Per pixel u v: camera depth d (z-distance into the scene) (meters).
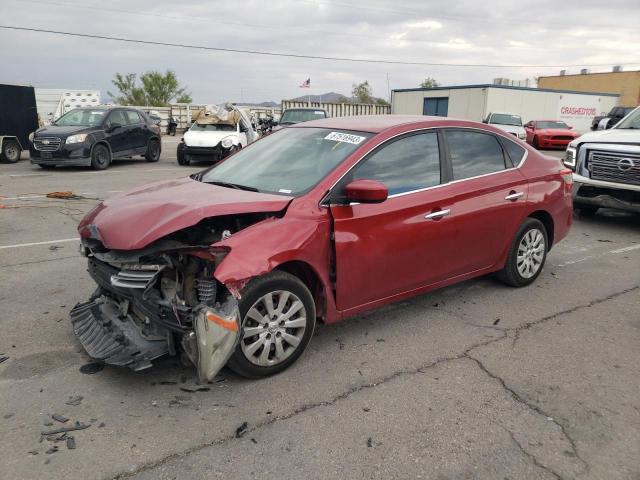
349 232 3.86
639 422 3.24
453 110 36.41
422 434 3.09
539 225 5.47
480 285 5.62
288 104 37.66
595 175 8.26
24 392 3.45
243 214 3.75
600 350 4.18
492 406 3.39
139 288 3.46
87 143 14.87
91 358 3.89
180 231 3.71
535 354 4.10
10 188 11.58
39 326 4.44
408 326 4.57
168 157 20.20
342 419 3.23
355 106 40.31
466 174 4.73
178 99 66.88
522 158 5.32
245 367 3.55
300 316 3.77
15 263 6.16
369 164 4.10
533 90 35.00
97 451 2.90
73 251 6.70
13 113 17.09
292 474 2.75
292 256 3.55
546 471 2.80
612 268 6.32
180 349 3.56
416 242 4.28
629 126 8.93
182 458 2.86
